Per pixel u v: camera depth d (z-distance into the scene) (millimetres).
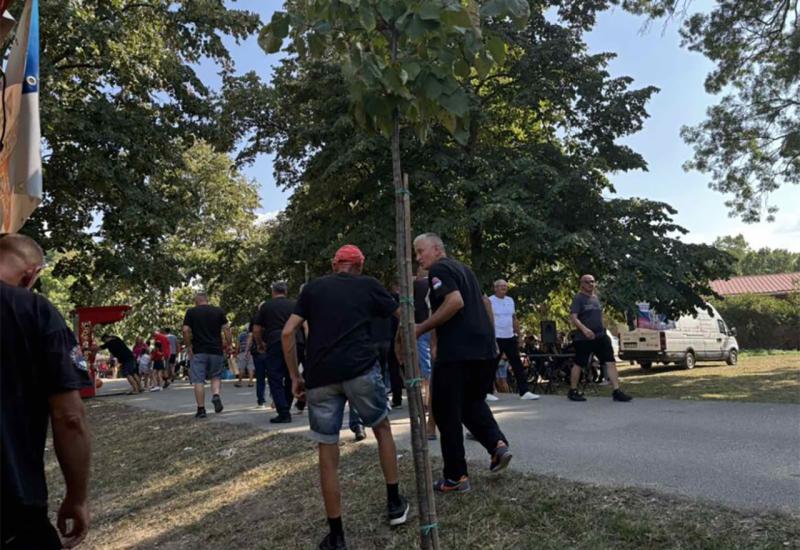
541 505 4266
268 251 21734
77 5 15414
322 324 4332
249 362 18453
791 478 4512
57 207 17938
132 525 5652
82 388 2271
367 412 4340
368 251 17250
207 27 18000
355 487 5234
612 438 6289
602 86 19562
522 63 19156
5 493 2045
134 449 8445
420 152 17812
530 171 17562
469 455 5785
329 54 3361
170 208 17422
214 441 7891
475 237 18844
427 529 3016
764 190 19781
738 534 3523
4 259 2557
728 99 19750
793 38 17156
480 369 4785
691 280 17953
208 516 5422
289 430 7906
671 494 4211
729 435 6180
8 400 2088
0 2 4617
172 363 25125
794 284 42812
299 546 4461
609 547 3625
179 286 19328
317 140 19531
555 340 15289
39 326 2184
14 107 4551
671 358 21594
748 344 38750
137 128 16812
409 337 3090
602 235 17734
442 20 2807
